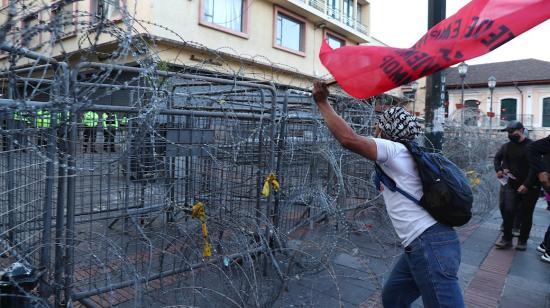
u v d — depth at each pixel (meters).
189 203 3.55
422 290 2.28
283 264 3.74
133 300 3.20
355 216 5.08
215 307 2.90
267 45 17.66
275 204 4.12
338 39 22.88
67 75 1.94
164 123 3.49
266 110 4.49
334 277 3.49
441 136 5.26
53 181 2.63
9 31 1.60
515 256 5.16
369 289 3.81
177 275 3.25
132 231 3.23
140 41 2.27
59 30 1.79
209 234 3.27
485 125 14.19
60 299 2.70
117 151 2.98
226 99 4.71
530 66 36.12
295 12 19.16
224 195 3.76
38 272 2.44
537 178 5.04
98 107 2.66
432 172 2.28
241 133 3.88
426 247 2.25
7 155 2.56
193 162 3.58
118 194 3.16
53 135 2.34
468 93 37.19
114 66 1.98
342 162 5.08
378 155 2.30
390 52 2.17
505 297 3.89
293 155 4.40
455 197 2.23
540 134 34.12
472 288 4.08
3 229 2.55
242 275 3.20
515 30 1.87
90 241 2.90
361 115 5.55
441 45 2.03
